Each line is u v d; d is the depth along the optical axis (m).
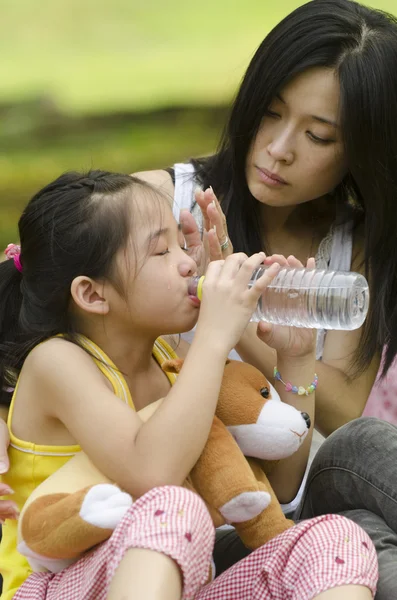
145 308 3.48
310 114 4.06
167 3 12.78
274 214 4.61
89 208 3.52
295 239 4.71
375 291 4.44
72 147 11.52
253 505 3.24
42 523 3.12
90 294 3.50
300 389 3.89
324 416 4.50
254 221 4.50
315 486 3.85
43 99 11.98
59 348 3.44
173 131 12.00
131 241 3.47
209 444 3.30
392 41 4.14
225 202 4.49
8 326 3.83
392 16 4.34
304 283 3.58
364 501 3.70
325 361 4.63
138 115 12.09
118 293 3.48
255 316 3.72
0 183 10.87
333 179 4.30
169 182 4.57
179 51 12.64
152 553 2.79
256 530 3.36
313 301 3.56
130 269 3.46
